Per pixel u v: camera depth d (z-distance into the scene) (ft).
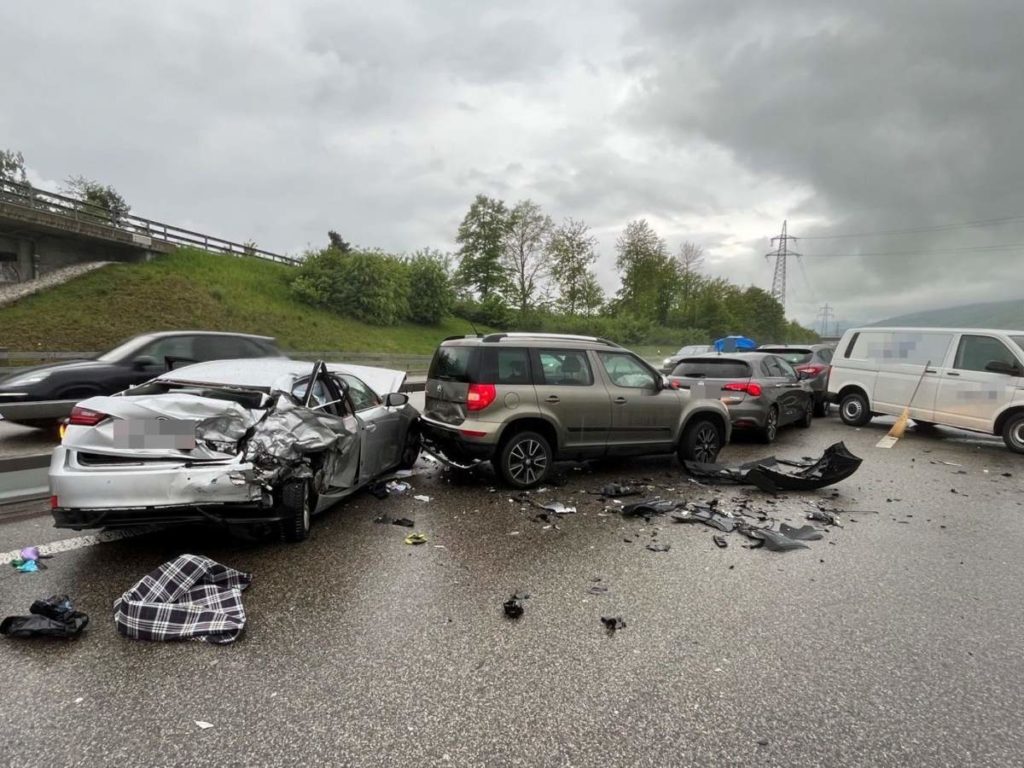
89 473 12.62
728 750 7.80
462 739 7.92
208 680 9.14
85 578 12.71
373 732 8.02
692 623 11.30
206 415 13.46
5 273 86.28
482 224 193.67
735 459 27.58
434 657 9.93
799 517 18.25
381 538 15.70
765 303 280.51
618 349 23.08
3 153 168.86
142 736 7.84
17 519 16.48
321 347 109.40
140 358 29.50
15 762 7.28
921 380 33.88
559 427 21.08
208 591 11.55
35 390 26.55
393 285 143.64
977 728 8.36
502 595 12.39
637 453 23.00
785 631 11.05
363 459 19.02
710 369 32.32
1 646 9.93
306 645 10.23
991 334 31.65
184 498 12.73
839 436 34.42
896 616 11.75
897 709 8.76
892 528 17.35
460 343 21.75
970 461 27.71
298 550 14.69
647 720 8.39
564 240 185.98
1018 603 12.45
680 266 230.48
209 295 102.83
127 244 100.99
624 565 14.16
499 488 21.07
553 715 8.45
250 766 7.34
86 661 9.57
